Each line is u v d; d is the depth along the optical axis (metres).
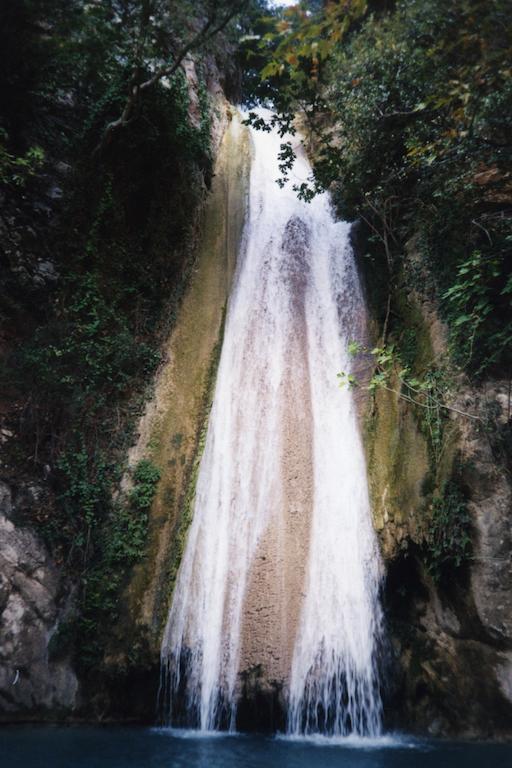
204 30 10.30
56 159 10.91
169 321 10.58
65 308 9.93
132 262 10.79
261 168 14.01
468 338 7.54
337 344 10.38
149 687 7.32
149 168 11.44
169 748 5.97
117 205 10.88
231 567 7.75
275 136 15.48
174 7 10.59
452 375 7.58
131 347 9.90
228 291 11.02
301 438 9.12
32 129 10.80
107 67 11.49
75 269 10.24
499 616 6.40
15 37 10.10
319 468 8.84
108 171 10.94
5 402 8.85
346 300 10.87
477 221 8.21
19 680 7.19
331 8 5.91
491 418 6.96
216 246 11.65
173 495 8.52
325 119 14.77
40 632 7.50
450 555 6.74
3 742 6.16
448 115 8.29
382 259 10.41
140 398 9.59
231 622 7.25
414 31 8.82
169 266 11.12
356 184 10.51
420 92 8.98
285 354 10.36
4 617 7.32
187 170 11.93
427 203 9.24
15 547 7.71
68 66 11.23
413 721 7.11
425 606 7.46
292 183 14.00
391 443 8.43
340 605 7.44
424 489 7.34
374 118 9.80
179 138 11.69
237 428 9.38
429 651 7.24
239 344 10.46
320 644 7.12
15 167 10.30
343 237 11.90
